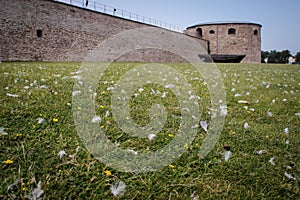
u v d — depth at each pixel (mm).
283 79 6684
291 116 2711
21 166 1486
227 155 1727
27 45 14641
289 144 1969
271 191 1400
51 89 3318
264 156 1769
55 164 1538
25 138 1822
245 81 5797
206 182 1460
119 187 1354
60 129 2021
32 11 14812
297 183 1479
